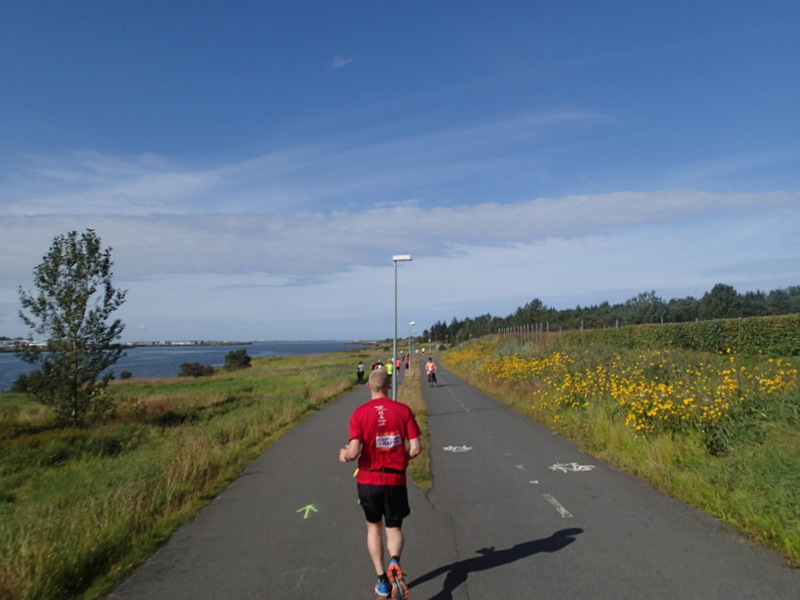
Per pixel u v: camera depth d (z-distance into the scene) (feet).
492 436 40.83
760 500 18.75
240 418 54.19
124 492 23.70
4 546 18.11
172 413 65.77
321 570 16.61
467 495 24.64
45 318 57.52
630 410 33.12
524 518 20.74
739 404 27.43
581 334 103.50
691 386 32.35
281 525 21.43
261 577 16.21
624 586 14.30
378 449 15.08
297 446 40.73
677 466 25.68
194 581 16.07
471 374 116.57
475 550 17.65
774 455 21.13
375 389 15.85
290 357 339.98
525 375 69.72
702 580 14.39
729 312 116.16
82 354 58.08
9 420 64.18
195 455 32.09
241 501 25.36
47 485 31.09
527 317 244.63
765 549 16.29
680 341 71.92
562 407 46.32
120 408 69.97
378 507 14.88
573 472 27.91
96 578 16.52
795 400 26.45
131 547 19.03
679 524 18.89
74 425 56.85
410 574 16.03
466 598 14.14
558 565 15.94
